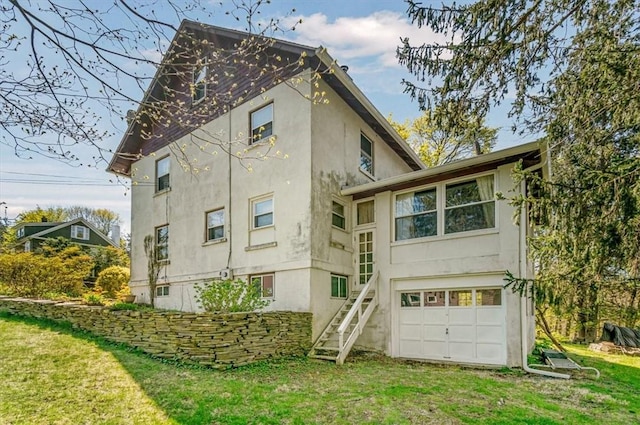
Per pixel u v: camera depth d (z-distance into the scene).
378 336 10.12
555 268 5.59
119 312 8.51
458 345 9.02
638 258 4.56
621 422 5.04
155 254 13.98
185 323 7.30
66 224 30.44
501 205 8.69
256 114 11.28
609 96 5.10
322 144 10.31
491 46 5.48
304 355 8.86
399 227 10.34
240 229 11.06
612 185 4.59
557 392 6.40
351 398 5.56
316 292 9.48
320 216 9.91
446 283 9.38
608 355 12.45
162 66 4.43
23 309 11.02
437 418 4.89
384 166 14.00
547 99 6.15
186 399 5.17
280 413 4.86
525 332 8.19
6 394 5.10
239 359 7.32
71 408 4.77
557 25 5.35
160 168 14.52
